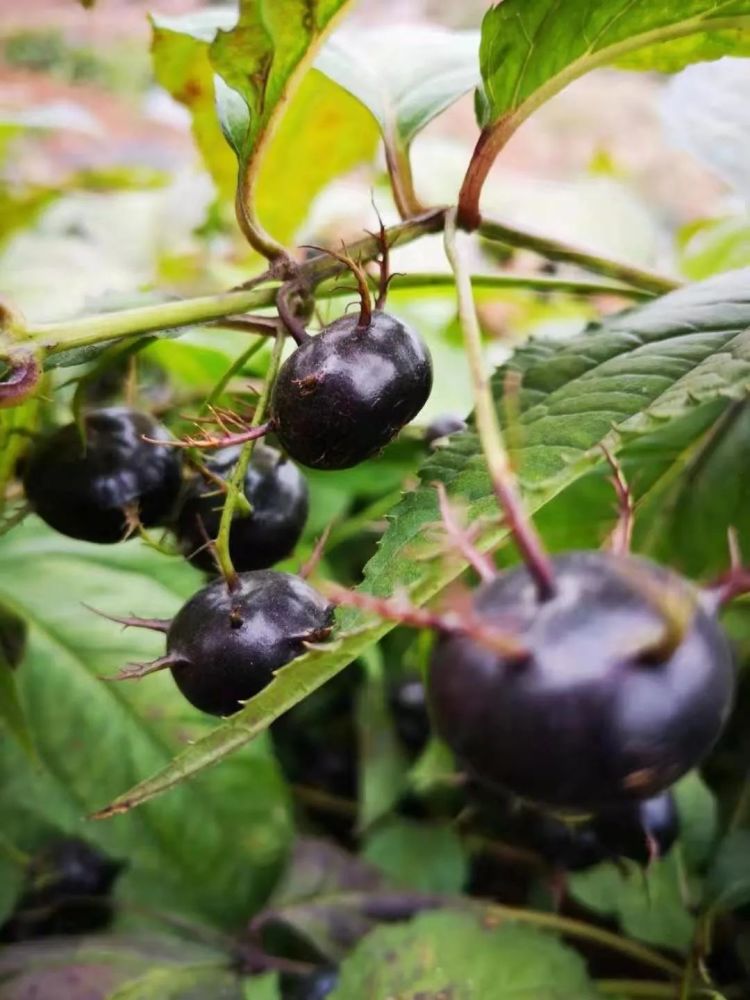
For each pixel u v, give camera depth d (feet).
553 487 0.19
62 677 0.33
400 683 0.38
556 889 0.29
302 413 0.20
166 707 0.33
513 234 0.26
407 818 0.37
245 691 0.20
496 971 0.26
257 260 0.44
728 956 0.29
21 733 0.29
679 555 0.30
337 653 0.17
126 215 0.56
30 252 0.49
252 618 0.20
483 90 0.23
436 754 0.33
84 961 0.32
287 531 0.25
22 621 0.32
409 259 0.42
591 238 0.47
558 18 0.21
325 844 0.36
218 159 0.36
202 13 0.31
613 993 0.28
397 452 0.35
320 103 0.34
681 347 0.21
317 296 0.24
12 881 0.32
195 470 0.25
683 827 0.29
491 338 0.48
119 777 0.32
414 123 0.26
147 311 0.21
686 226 0.49
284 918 0.33
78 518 0.25
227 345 0.35
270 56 0.21
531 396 0.22
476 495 0.19
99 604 0.34
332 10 0.21
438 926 0.27
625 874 0.27
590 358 0.22
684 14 0.21
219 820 0.32
